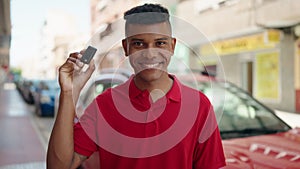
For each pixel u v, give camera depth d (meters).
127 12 1.19
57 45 22.88
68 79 1.14
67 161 1.13
